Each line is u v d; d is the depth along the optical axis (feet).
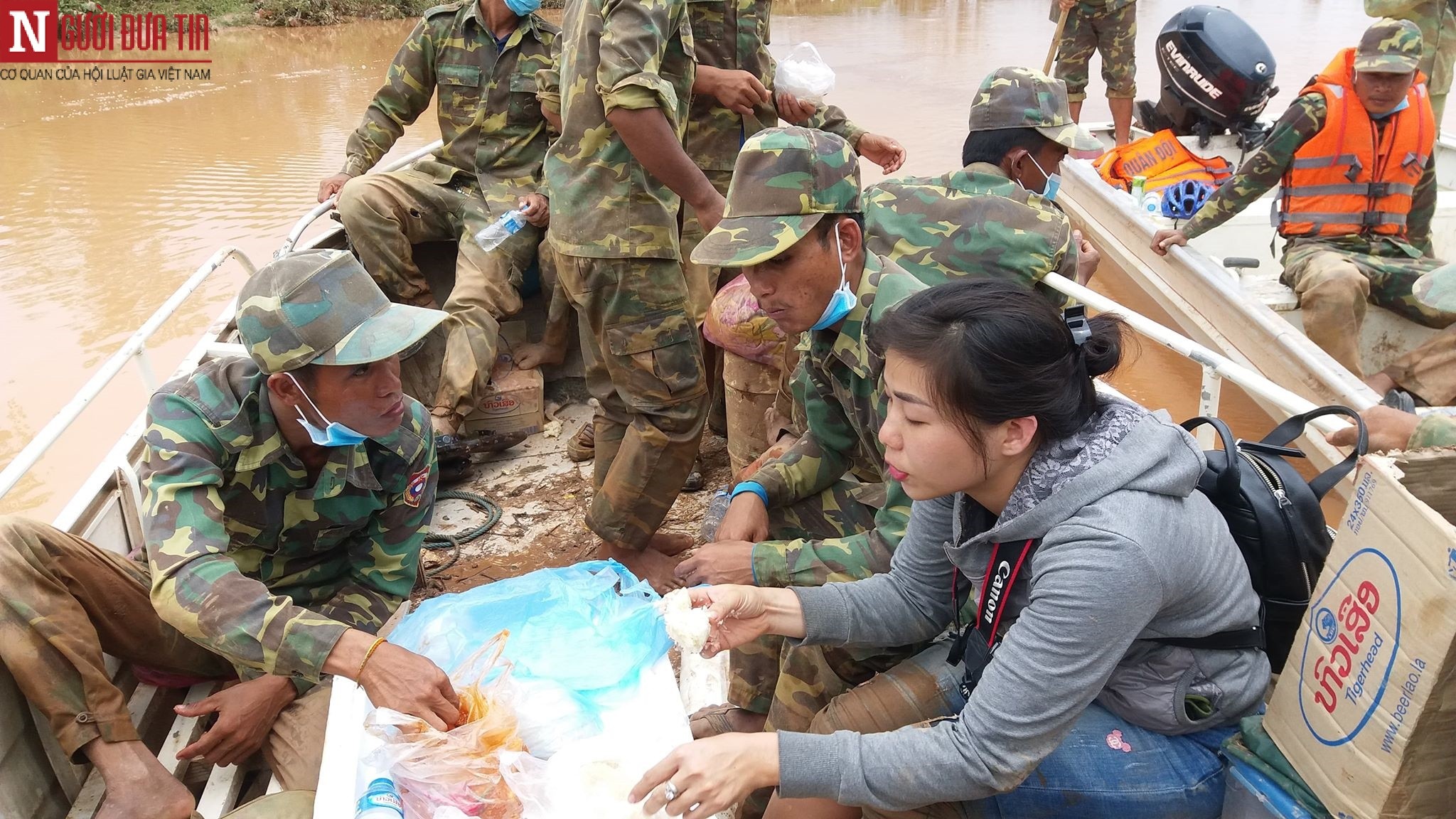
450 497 12.41
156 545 6.59
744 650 7.77
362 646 5.95
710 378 13.10
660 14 8.96
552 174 10.02
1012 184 9.30
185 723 7.73
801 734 5.00
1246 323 12.00
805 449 7.90
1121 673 5.31
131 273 22.65
